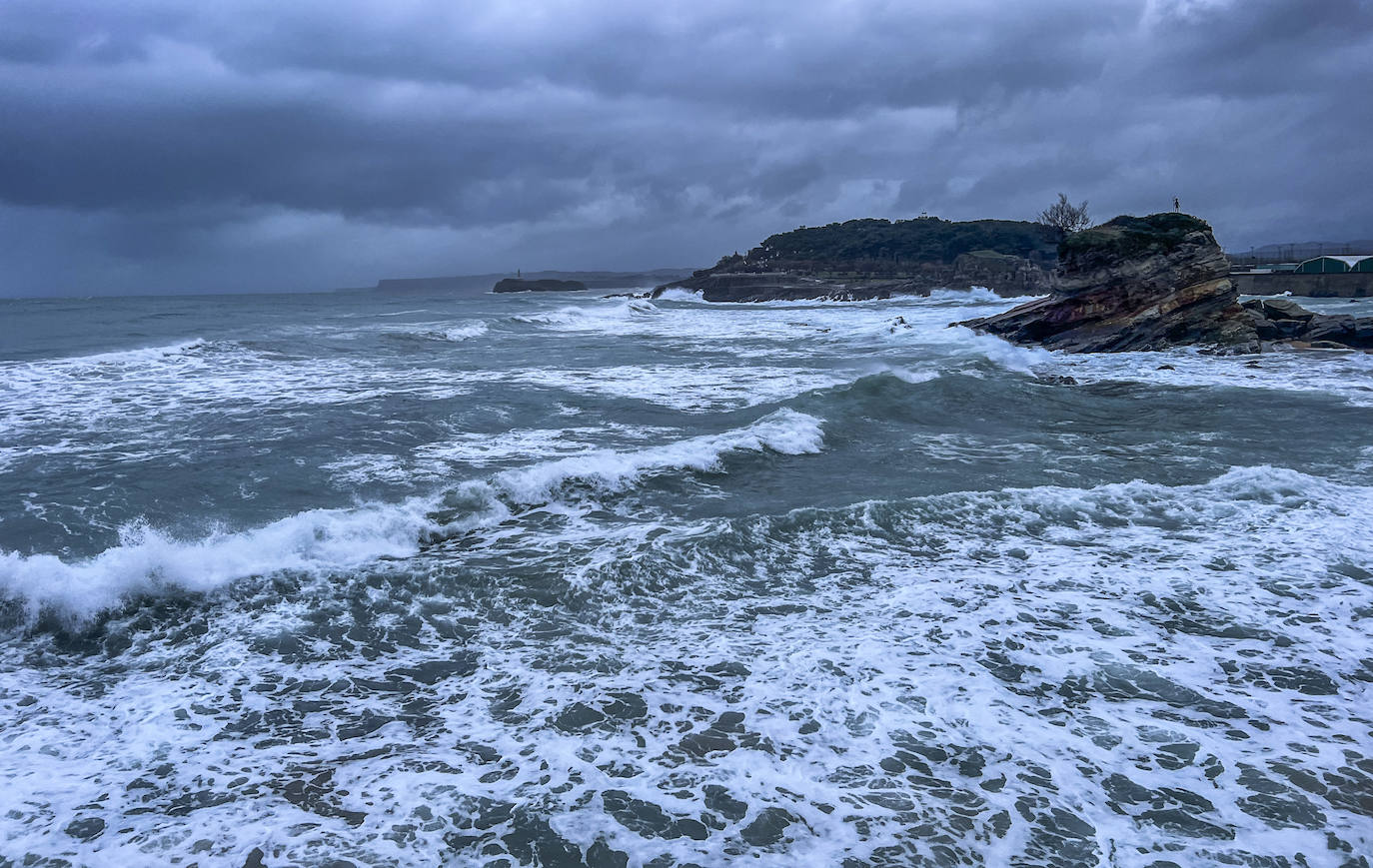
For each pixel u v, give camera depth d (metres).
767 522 9.57
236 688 6.06
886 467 12.62
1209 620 7.16
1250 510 10.22
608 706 5.78
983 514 10.16
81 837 4.30
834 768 4.97
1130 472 12.39
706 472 12.06
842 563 8.69
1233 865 4.07
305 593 7.63
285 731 5.48
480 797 4.70
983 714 5.60
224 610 7.28
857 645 6.74
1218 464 12.84
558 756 5.14
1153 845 4.23
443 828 4.41
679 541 9.01
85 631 6.86
